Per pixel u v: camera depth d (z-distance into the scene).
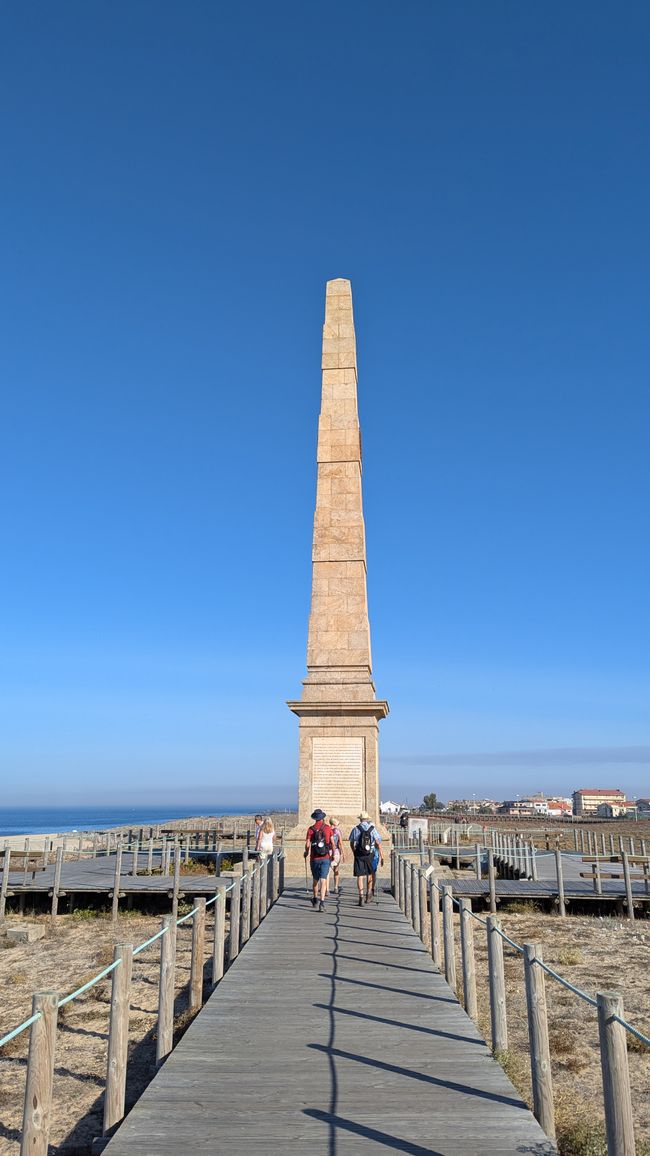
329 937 14.33
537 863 31.09
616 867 29.34
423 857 27.56
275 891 19.25
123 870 28.11
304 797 24.59
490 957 8.87
